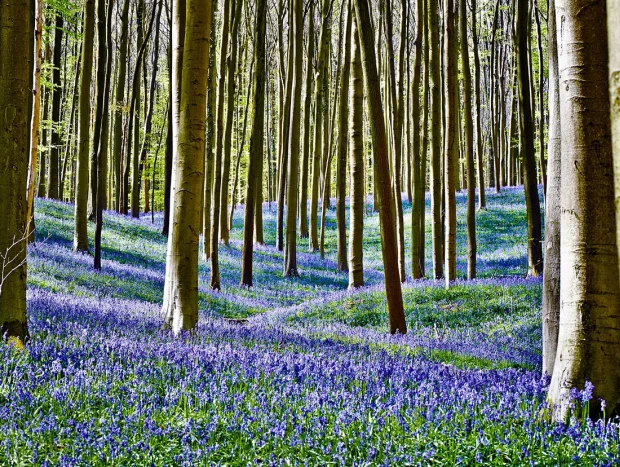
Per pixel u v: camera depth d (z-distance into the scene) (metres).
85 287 19.08
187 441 4.94
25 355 6.88
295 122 30.00
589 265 5.71
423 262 27.50
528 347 13.48
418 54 24.44
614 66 2.98
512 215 43.03
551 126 7.89
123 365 7.20
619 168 2.99
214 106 33.28
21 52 8.23
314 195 38.91
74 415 5.33
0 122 8.03
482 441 4.84
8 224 8.03
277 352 9.26
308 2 33.16
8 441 4.60
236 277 29.14
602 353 5.62
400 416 5.43
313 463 4.58
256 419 5.36
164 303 12.05
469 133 24.58
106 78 24.23
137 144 42.78
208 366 7.34
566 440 4.91
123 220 37.06
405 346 12.37
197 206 11.83
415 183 24.98
